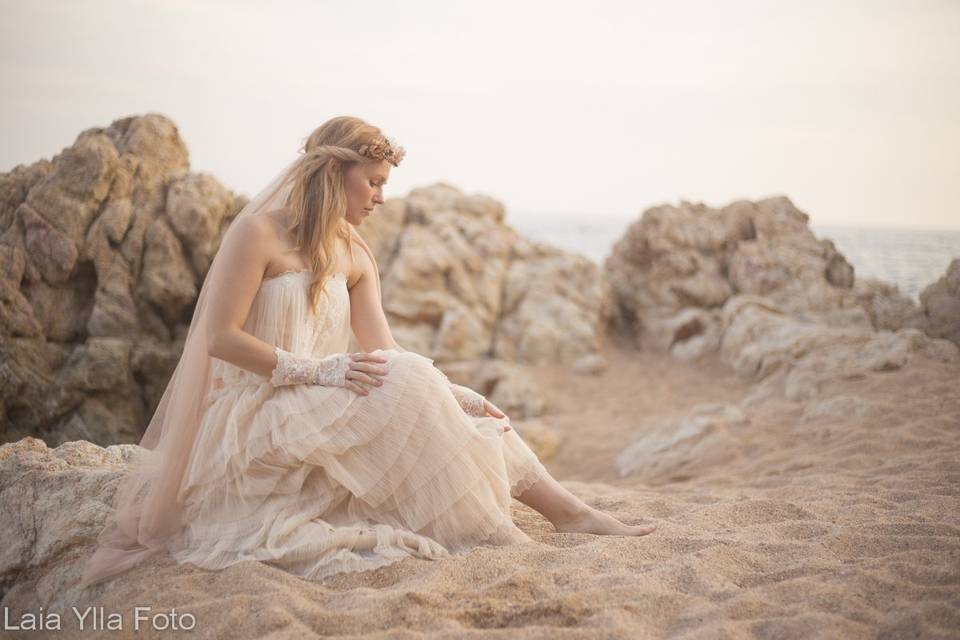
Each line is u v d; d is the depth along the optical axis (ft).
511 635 6.84
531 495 10.44
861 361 23.93
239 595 7.82
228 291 9.55
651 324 35.12
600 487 15.58
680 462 19.79
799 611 7.27
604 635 6.83
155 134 24.53
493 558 8.87
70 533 9.48
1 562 9.40
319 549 8.72
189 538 9.52
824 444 18.01
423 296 32.35
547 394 30.14
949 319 28.37
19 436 20.76
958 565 8.30
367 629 7.22
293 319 9.91
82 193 22.31
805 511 11.04
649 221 36.47
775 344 28.63
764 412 21.86
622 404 29.09
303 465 9.37
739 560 8.75
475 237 35.68
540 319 33.83
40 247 21.42
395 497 9.48
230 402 9.70
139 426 22.16
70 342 21.81
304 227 10.07
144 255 22.81
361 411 9.34
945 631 6.62
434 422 9.44
